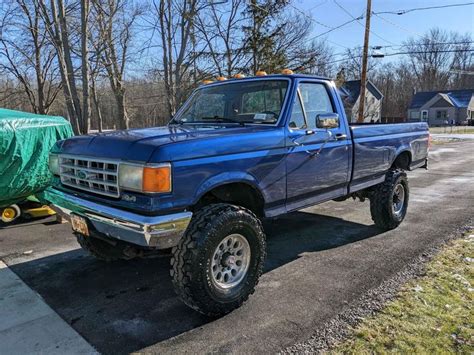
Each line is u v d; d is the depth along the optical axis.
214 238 3.04
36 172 6.22
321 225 5.95
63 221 6.27
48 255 4.76
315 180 4.14
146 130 3.65
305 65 21.86
